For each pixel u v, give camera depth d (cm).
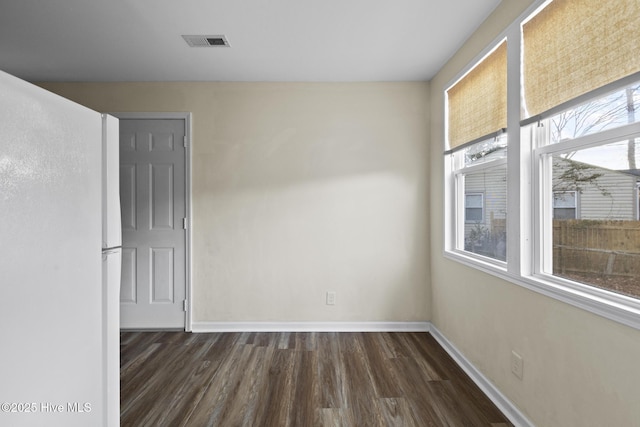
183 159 356
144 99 354
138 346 316
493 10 230
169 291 357
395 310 356
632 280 138
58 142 98
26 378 86
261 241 355
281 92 354
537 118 182
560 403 167
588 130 159
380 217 355
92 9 228
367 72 332
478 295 249
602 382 143
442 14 236
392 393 234
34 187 89
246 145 354
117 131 133
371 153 354
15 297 83
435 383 247
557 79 174
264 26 250
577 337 156
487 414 211
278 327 354
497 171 240
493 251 247
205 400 227
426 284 355
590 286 159
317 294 355
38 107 91
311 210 355
